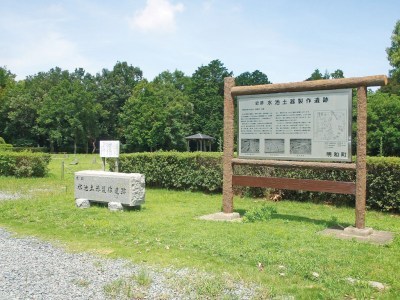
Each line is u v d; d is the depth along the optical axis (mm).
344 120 8516
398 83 44531
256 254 6379
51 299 4719
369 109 36031
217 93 59812
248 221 9180
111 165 16734
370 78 7988
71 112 58562
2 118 60531
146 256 6488
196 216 9883
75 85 60438
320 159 8844
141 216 9664
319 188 8789
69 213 10008
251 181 9680
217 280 5285
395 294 4812
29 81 73000
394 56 42562
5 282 5297
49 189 15508
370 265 5914
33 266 6020
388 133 35094
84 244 7320
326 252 6547
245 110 9945
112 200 10609
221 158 13930
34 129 59781
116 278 5473
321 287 5090
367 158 11211
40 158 19953
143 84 60031
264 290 4941
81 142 60562
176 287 5090
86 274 5645
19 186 16281
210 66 59969
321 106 8805
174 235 7746
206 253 6602
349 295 4828
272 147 9539
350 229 8094
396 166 10680
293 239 7383
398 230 8555
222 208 10422
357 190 8164
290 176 12805
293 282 5258
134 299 4730
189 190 14727
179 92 60031
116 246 7156
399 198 10641
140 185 10602
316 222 9227
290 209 11258
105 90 67000
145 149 57719
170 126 56125
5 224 9086
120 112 66875
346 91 8477
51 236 7949
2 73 67750
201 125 57438
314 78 51656
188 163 14594
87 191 11023
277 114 9453
